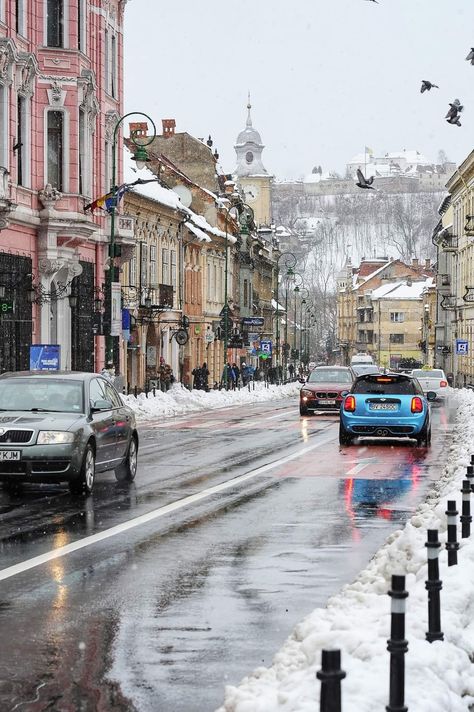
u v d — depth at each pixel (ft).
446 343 479.82
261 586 43.50
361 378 115.44
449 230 432.25
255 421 164.14
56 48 173.58
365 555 50.37
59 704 28.84
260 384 349.61
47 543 53.16
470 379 376.27
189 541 53.98
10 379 75.51
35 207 170.09
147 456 101.55
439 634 30.81
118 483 79.25
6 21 160.04
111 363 173.88
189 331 303.48
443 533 48.52
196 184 343.05
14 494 72.69
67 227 171.83
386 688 25.20
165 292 260.83
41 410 72.90
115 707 28.63
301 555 50.29
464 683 27.76
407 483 79.71
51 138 174.81
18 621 37.52
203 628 36.68
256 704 25.54
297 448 111.14
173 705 28.84
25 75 165.99
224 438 126.11
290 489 75.77
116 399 81.30
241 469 89.66
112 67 203.82
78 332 187.21
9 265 160.56
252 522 60.39
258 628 36.76
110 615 38.47
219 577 45.19
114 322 171.73
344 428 112.98
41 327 171.73
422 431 112.16
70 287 183.32
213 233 327.67
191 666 32.32
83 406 73.77
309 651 29.96
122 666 32.27
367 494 73.05
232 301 380.78
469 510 46.65
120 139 207.72
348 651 29.37
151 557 49.60
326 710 20.48
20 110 166.71
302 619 37.96
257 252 457.68
